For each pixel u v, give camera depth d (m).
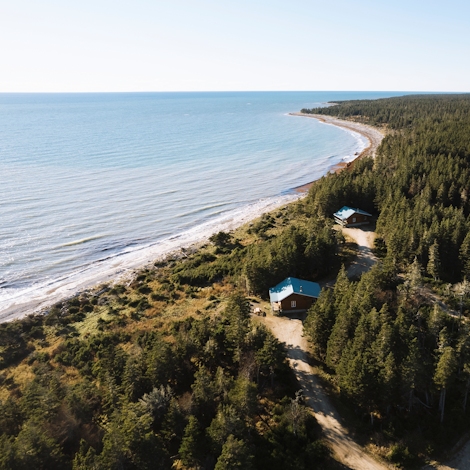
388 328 45.62
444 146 143.12
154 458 36.16
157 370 46.03
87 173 166.88
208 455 38.78
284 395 47.78
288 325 62.56
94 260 98.81
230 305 59.34
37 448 35.97
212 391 43.44
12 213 121.50
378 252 86.31
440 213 90.25
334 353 49.47
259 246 87.38
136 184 154.75
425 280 70.62
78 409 42.16
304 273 78.19
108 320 71.94
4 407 43.56
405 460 39.38
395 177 116.75
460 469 38.97
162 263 95.56
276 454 38.94
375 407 44.91
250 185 158.88
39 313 77.19
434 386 43.06
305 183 162.00
